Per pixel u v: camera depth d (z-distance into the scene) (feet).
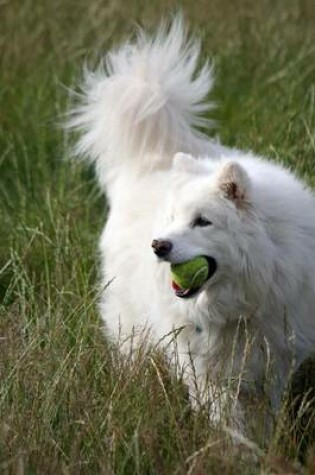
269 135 46.16
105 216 45.70
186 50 39.14
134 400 29.63
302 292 31.17
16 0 64.34
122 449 27.91
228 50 56.54
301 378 31.63
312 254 31.27
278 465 25.72
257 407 30.09
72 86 53.78
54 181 48.88
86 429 28.58
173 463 27.09
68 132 49.01
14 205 47.26
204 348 32.04
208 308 31.32
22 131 53.11
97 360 32.17
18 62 58.59
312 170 41.14
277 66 54.54
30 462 27.22
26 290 39.06
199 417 28.45
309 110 46.91
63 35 60.75
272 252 30.42
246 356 29.37
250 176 31.91
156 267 32.19
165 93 37.50
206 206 30.42
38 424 28.96
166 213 31.60
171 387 30.73
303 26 58.65
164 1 61.87
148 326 33.91
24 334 33.40
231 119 50.49
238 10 60.13
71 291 37.29
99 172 40.22
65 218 42.93
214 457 26.21
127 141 37.88
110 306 36.65
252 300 30.91
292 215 31.07
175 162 32.30
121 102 37.68
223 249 30.40
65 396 29.89
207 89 38.75
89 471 27.32
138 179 36.81
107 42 59.16
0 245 43.21
